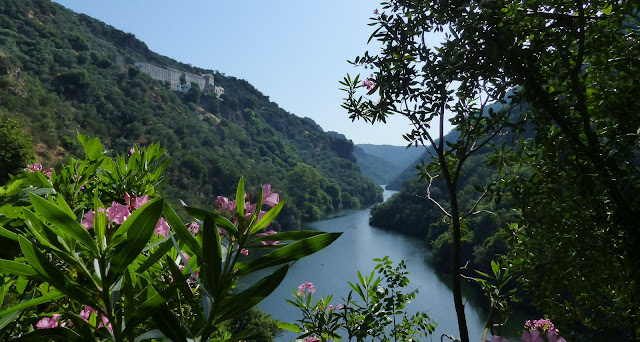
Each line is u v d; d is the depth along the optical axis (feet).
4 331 4.33
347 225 264.72
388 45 9.41
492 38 7.70
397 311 11.62
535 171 8.47
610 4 7.48
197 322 3.92
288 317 101.86
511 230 8.87
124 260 3.26
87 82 323.37
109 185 7.05
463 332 8.31
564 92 7.78
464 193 119.85
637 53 7.38
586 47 8.07
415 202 222.69
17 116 225.97
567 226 8.03
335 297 112.57
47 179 5.90
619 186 7.18
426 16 8.84
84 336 3.41
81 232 3.21
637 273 6.77
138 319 3.34
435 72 8.25
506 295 8.88
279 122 609.83
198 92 469.98
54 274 3.15
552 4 7.69
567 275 7.64
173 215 3.60
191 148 329.11
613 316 6.81
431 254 160.15
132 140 303.07
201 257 3.67
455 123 8.39
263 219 3.72
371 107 9.86
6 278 4.31
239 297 3.64
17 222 4.61
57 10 453.17
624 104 7.85
